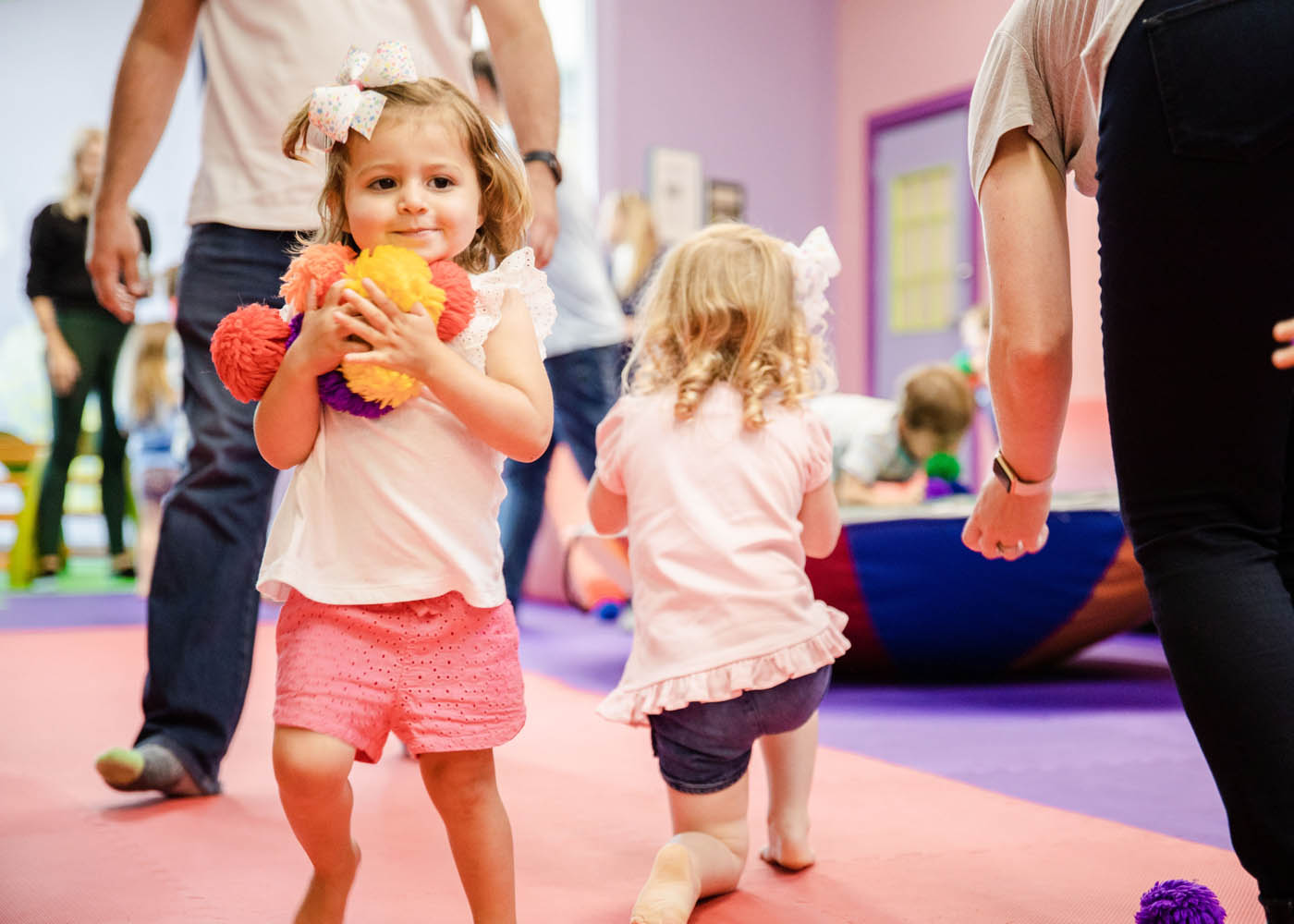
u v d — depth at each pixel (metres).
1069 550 2.96
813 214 7.36
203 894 1.48
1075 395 5.64
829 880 1.55
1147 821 1.84
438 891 1.49
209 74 2.02
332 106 1.23
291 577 1.18
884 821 1.83
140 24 2.02
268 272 1.99
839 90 7.43
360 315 1.16
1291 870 1.01
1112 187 1.11
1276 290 1.04
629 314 5.30
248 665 2.03
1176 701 2.90
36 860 1.62
